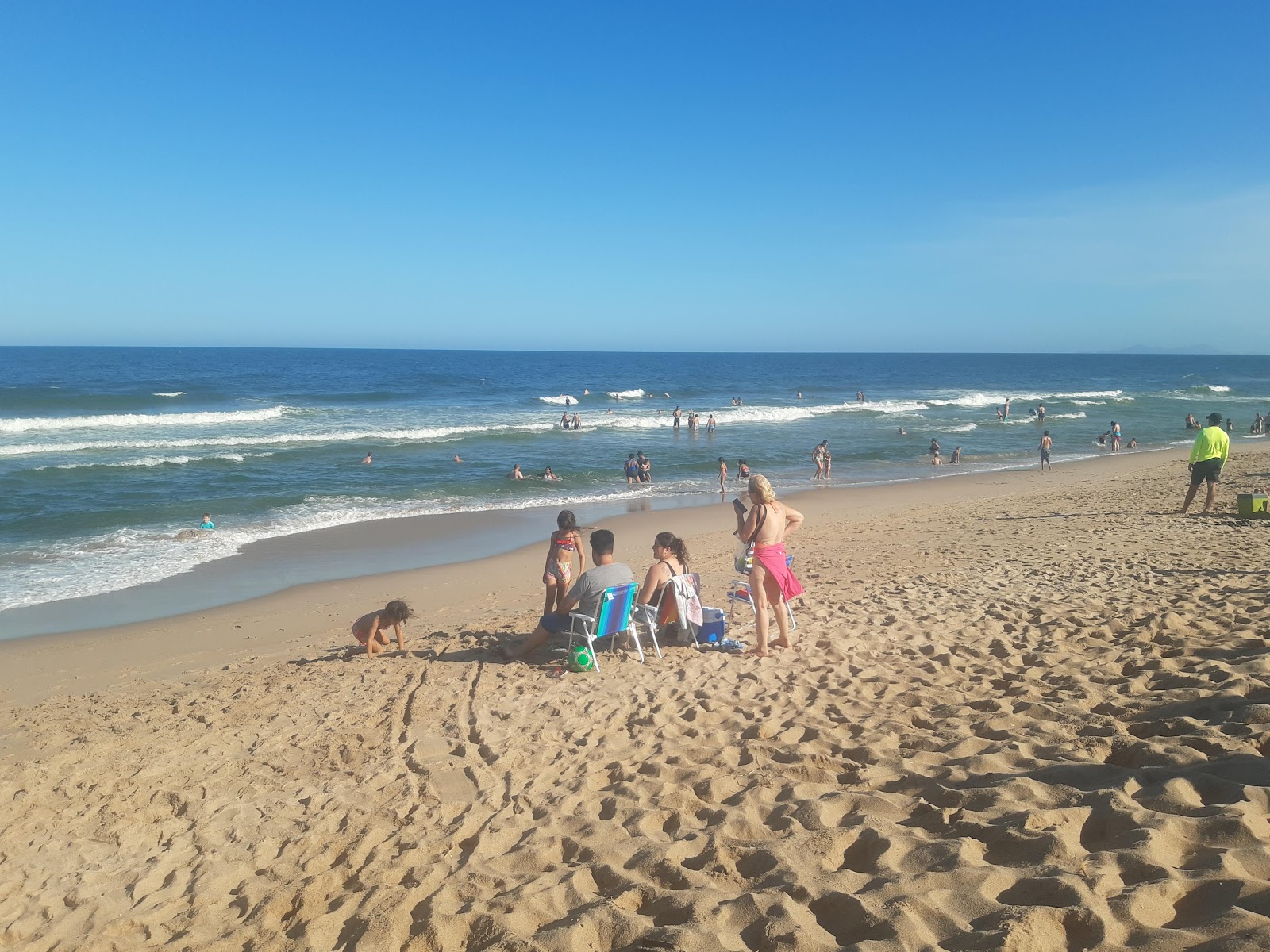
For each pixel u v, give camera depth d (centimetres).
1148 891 236
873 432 4169
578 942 260
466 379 8681
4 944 326
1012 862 272
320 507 2098
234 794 455
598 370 12050
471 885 316
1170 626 580
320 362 13262
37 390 5509
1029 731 405
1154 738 358
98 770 509
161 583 1333
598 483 2578
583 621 639
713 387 8194
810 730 454
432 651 786
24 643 1018
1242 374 12962
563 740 492
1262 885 225
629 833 350
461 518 1980
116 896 356
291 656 906
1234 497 1630
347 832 391
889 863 283
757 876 291
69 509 1966
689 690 564
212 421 4000
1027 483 2488
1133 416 5109
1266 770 300
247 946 303
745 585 759
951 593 830
